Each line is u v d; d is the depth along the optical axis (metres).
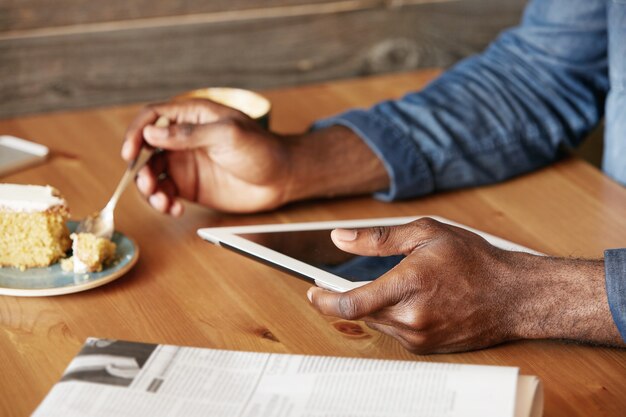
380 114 1.28
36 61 1.72
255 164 1.14
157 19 1.78
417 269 0.85
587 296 0.87
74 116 1.50
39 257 1.00
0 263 1.00
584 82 1.40
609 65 1.35
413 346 0.87
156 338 0.90
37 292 0.94
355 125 1.25
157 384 0.75
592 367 0.86
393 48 1.98
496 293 0.87
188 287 1.00
